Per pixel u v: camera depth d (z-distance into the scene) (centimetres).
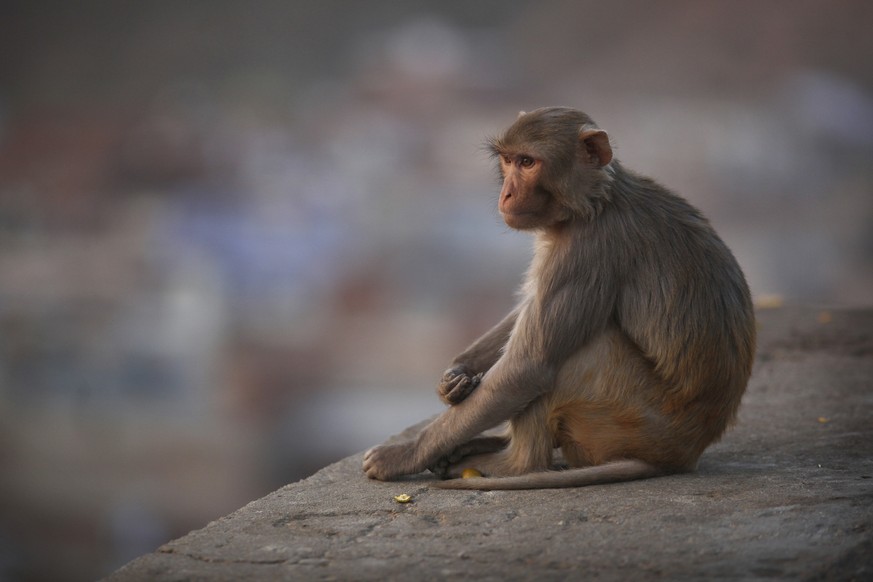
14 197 12438
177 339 8800
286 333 9019
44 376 8250
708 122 12862
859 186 12138
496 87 13462
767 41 14588
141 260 10344
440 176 11581
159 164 12550
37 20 19362
